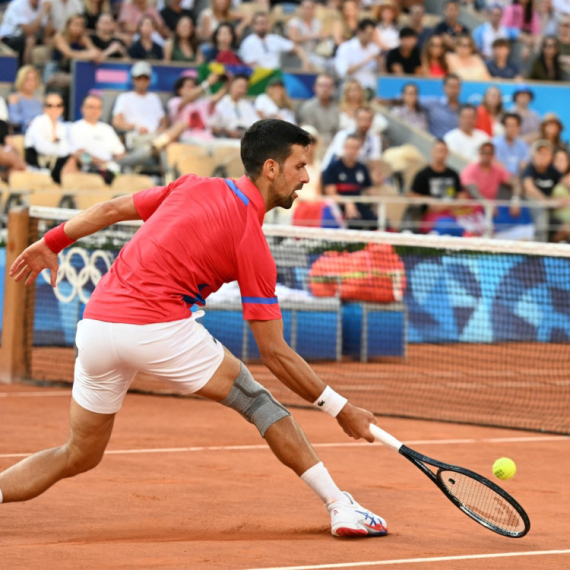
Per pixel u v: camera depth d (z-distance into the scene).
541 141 31.81
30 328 20.05
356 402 18.48
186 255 7.90
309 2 35.38
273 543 8.18
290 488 10.87
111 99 29.27
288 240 24.70
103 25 31.00
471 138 32.69
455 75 33.66
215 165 28.66
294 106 31.86
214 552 7.78
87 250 21.27
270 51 34.25
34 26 31.11
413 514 9.69
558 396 19.72
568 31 38.81
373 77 34.78
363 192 29.44
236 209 7.99
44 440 13.65
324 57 35.31
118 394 8.22
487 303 27.22
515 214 30.44
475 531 8.94
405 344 24.94
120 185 27.39
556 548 8.29
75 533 8.48
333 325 24.58
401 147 31.83
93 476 11.26
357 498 10.48
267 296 8.11
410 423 16.34
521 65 37.12
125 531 8.62
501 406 18.39
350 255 24.98
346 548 8.03
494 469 8.70
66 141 27.59
